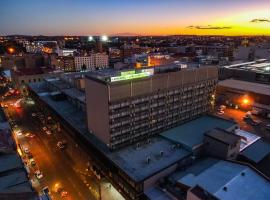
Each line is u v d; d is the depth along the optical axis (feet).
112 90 257.75
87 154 324.39
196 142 285.84
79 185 267.80
